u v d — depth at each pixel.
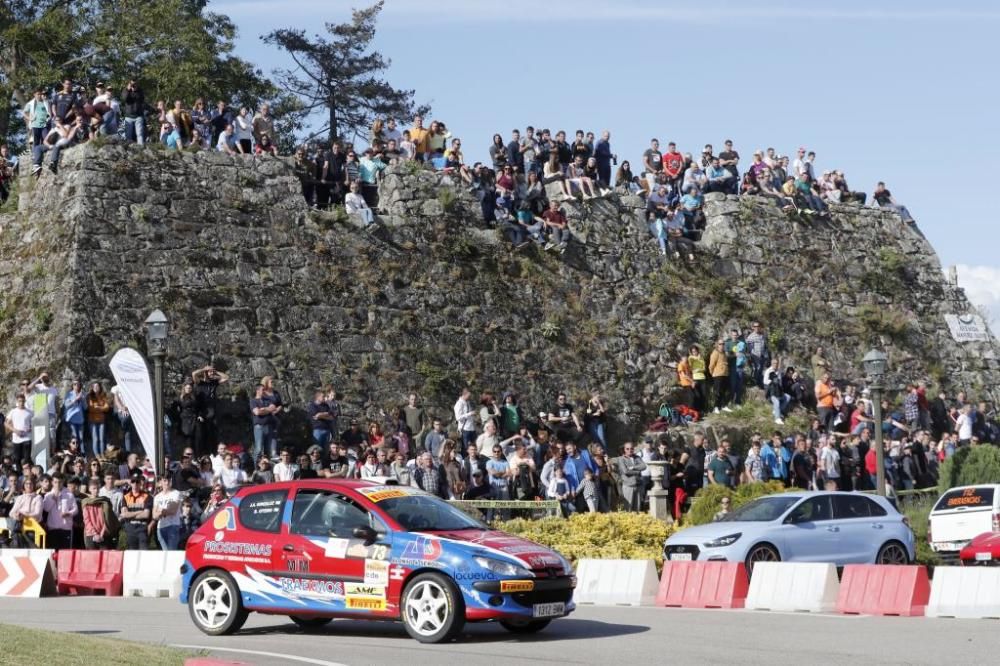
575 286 41.38
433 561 17.42
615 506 34.97
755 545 25.22
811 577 21.72
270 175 37.81
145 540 28.22
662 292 42.62
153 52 55.47
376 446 33.28
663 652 16.25
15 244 36.75
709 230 45.50
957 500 32.06
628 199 43.75
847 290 46.81
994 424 46.34
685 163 45.69
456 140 41.22
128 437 33.00
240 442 34.91
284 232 37.38
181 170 36.62
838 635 17.83
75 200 35.34
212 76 58.53
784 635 17.94
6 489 29.94
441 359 38.28
